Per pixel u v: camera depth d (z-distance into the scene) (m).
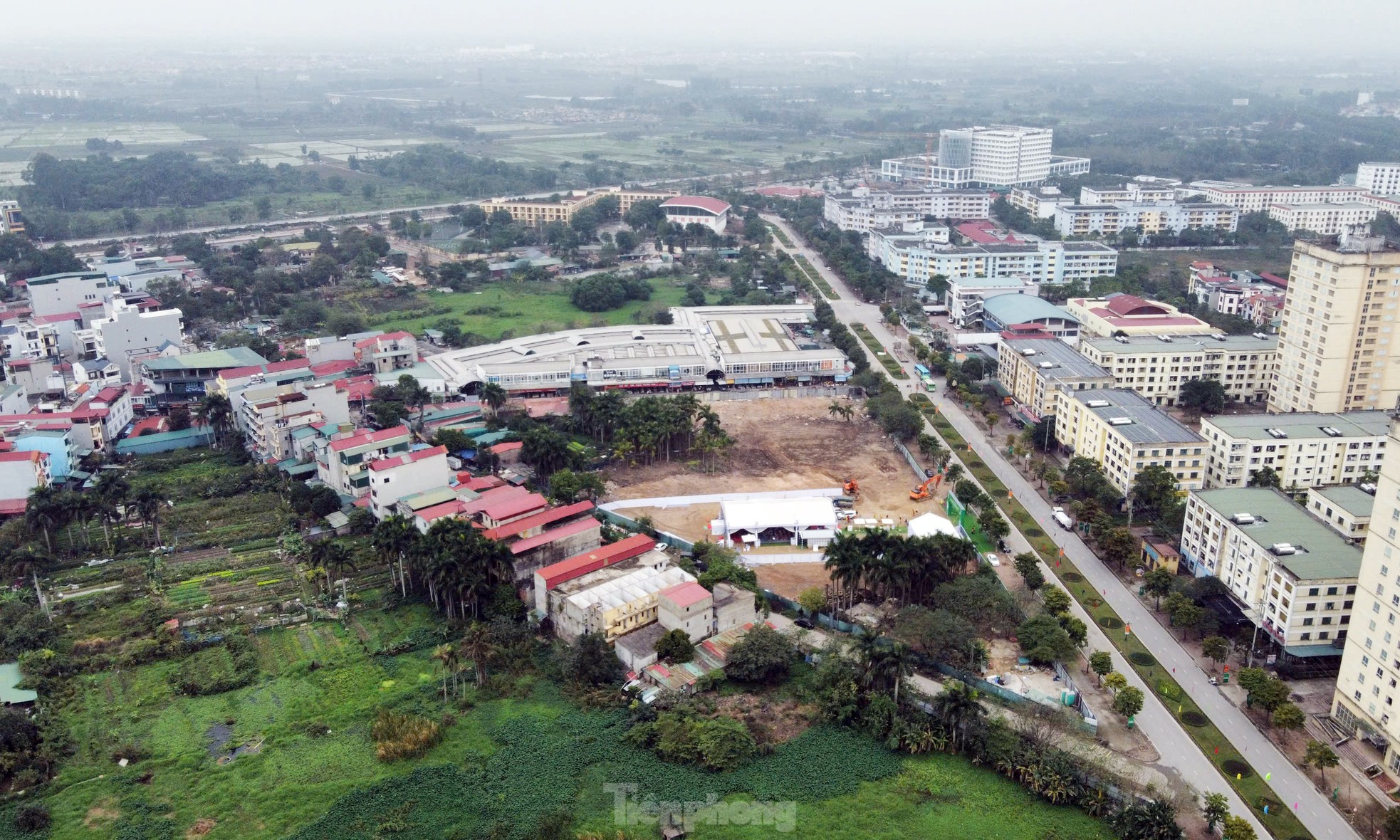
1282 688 192.25
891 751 186.75
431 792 174.75
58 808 171.75
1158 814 161.62
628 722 193.50
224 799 174.25
